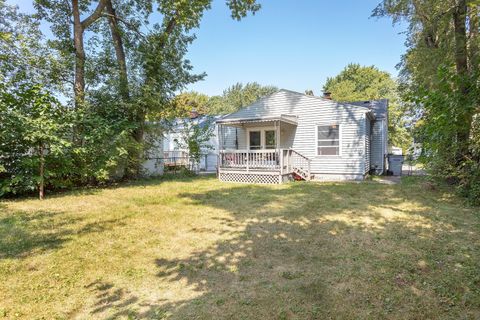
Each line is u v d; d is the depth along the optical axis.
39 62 9.93
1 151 7.46
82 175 9.54
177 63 13.51
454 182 8.41
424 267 3.15
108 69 11.61
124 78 11.48
